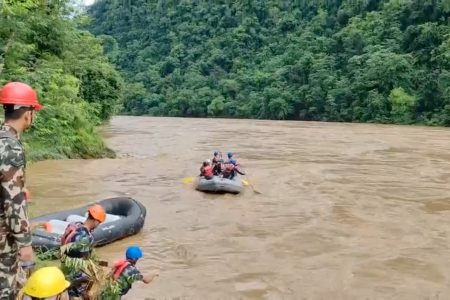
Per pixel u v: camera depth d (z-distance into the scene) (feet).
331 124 147.95
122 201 30.25
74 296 14.64
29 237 10.43
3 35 51.67
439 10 170.81
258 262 24.27
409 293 20.80
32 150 56.39
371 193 42.70
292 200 39.52
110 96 93.81
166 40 299.79
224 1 288.92
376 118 156.56
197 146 80.64
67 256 14.92
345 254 25.91
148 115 245.24
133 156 67.15
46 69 58.34
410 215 35.12
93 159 61.11
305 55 198.70
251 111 205.16
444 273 23.31
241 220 32.71
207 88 230.07
